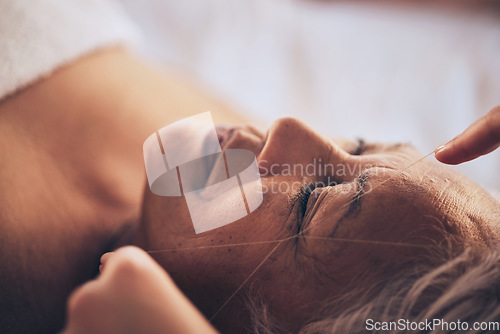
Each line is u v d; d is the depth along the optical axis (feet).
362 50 2.67
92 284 1.08
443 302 1.14
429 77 2.55
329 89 2.57
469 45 2.58
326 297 1.16
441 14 2.68
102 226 1.48
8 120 1.53
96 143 1.58
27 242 1.41
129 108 1.65
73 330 1.05
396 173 1.20
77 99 1.61
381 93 2.55
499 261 1.16
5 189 1.44
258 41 2.63
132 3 2.58
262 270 1.18
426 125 2.43
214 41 2.58
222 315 1.21
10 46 1.54
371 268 1.14
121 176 1.55
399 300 1.14
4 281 1.37
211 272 1.21
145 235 1.29
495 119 1.24
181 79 1.91
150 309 1.06
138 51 2.12
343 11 2.81
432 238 1.15
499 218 1.22
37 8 1.61
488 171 2.17
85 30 1.69
